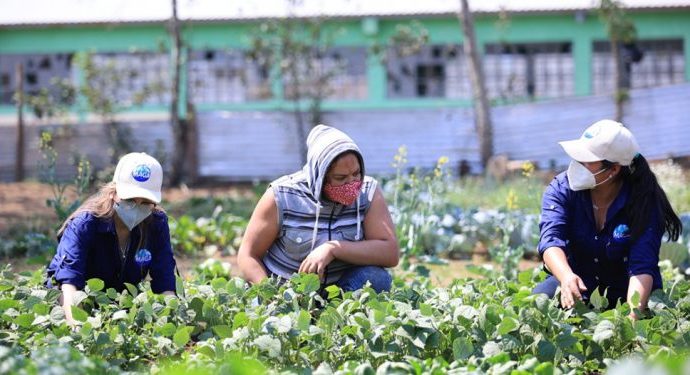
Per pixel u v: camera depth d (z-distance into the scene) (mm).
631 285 7340
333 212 8008
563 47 33219
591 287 7977
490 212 14344
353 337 6742
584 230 7746
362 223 8117
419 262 12750
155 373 6004
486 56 33312
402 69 33469
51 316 6914
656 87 25297
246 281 8031
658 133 25312
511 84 31453
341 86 33406
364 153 27188
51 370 4656
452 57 33375
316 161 7684
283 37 27703
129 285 7320
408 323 6496
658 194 7508
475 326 6707
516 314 6879
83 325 6520
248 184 26891
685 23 32906
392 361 6441
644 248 7434
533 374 5734
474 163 26531
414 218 13094
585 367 6562
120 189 7352
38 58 33781
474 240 13711
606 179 7445
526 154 26375
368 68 33312
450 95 33500
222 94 33688
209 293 7742
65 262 7383
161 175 7461
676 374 3053
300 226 7992
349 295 7359
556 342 6574
